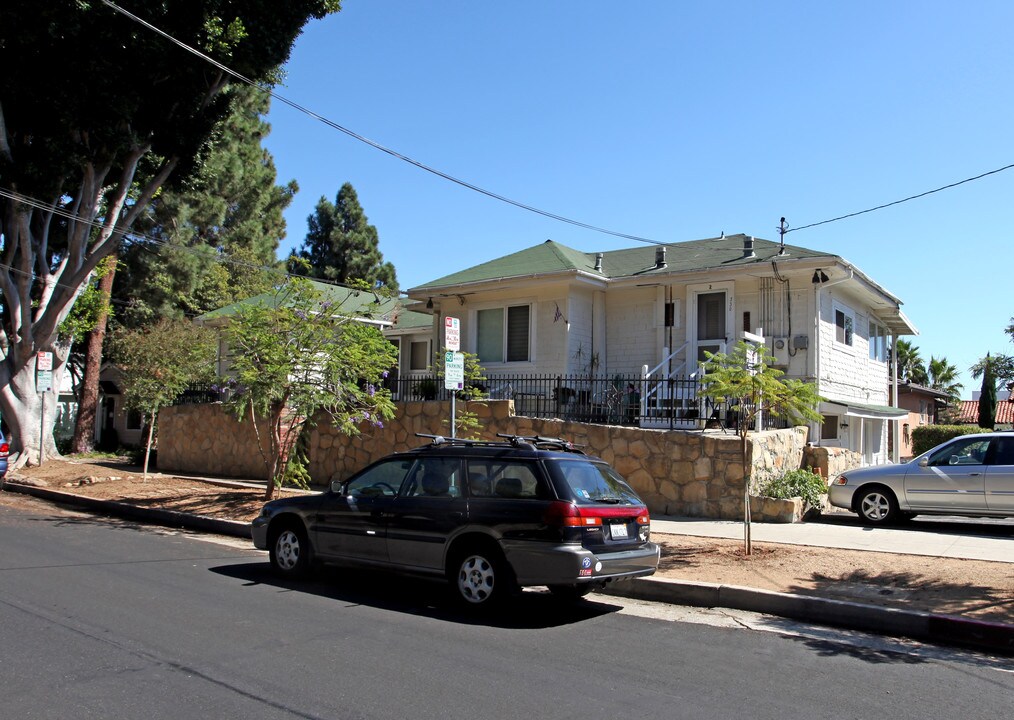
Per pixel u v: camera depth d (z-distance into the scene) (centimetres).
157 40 1466
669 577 862
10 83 1512
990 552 977
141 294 3016
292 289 1346
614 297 1959
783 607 773
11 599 749
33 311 2166
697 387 1576
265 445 1911
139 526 1320
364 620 716
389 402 1447
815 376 1675
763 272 1692
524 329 1973
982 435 1198
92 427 2772
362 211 5481
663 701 512
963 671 599
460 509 773
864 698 530
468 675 555
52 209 1756
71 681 521
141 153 1805
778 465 1367
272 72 1661
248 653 594
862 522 1248
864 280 1797
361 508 848
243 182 3512
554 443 845
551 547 712
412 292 2067
